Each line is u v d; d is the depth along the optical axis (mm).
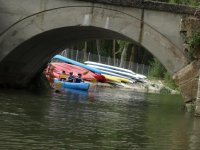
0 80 36562
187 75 30578
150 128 24344
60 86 45406
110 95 44031
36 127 21672
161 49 30922
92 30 34531
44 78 42469
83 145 19125
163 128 24641
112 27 31562
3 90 35469
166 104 39375
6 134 19766
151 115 29734
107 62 82688
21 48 34156
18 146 18172
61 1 32344
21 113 24984
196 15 30234
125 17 31328
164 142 21031
